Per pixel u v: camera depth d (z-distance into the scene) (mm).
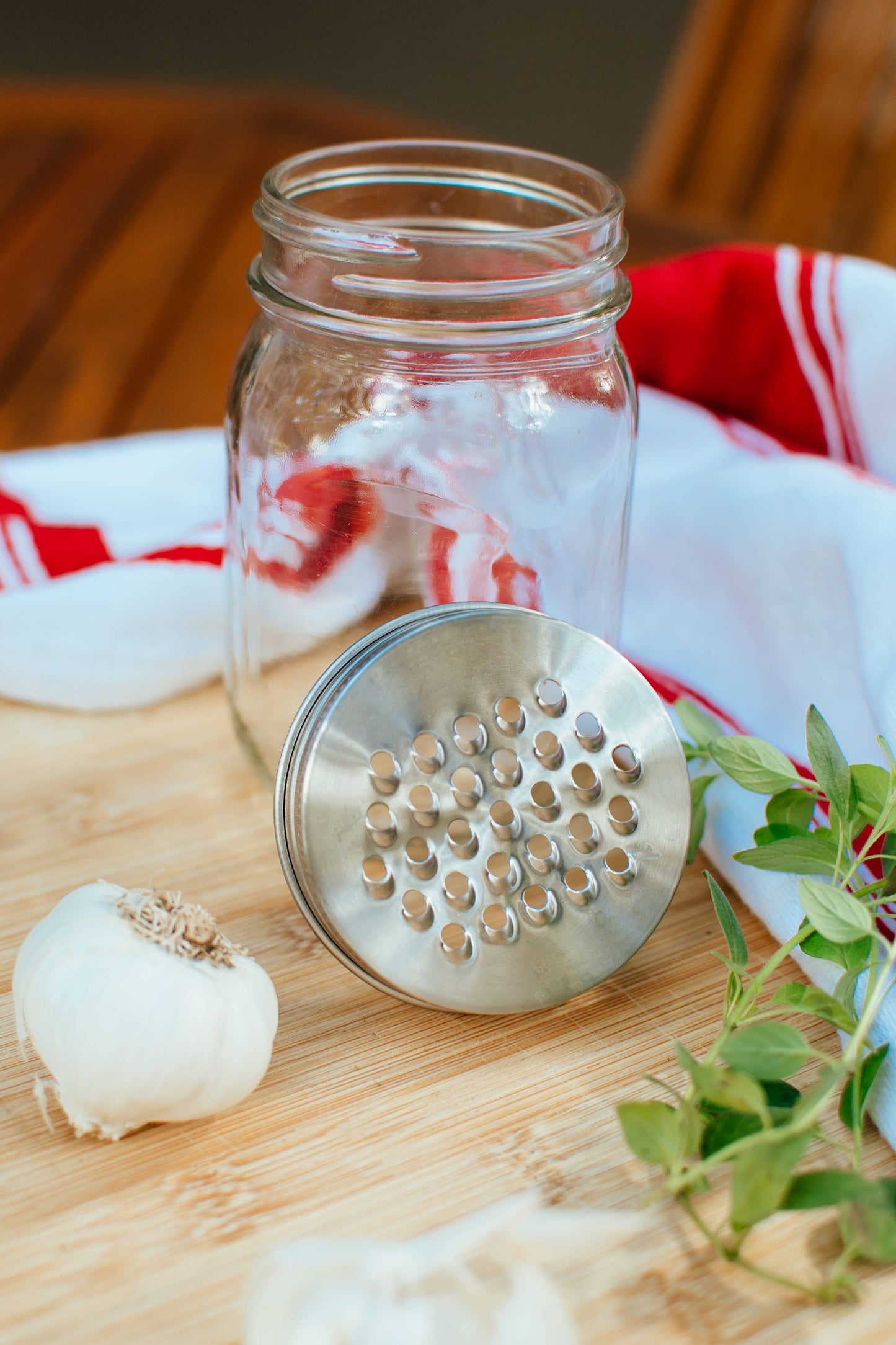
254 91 899
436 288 385
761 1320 323
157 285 728
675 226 742
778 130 804
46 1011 344
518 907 378
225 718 502
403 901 372
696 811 422
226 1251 334
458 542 418
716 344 541
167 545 505
